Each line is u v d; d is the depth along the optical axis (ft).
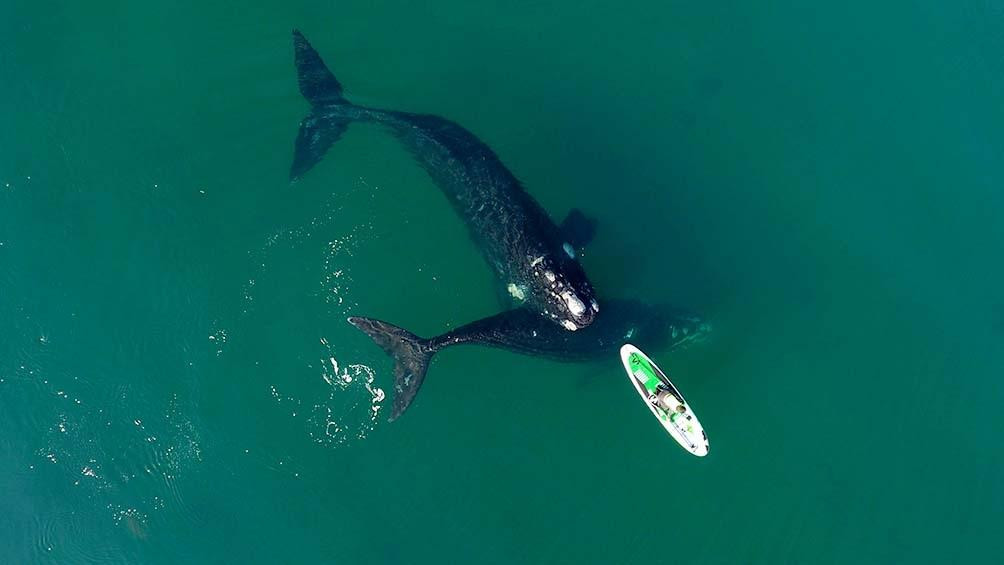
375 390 96.17
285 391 97.19
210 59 109.81
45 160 105.19
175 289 101.14
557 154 108.99
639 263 103.65
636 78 113.50
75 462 96.63
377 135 104.63
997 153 112.27
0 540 95.09
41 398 98.22
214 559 93.56
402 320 100.42
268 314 99.71
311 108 107.14
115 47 109.70
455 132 103.65
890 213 108.17
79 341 99.76
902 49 116.47
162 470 96.17
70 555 94.53
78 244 102.78
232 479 95.40
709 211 106.83
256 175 105.09
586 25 115.34
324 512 93.91
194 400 97.66
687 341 100.17
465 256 101.76
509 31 114.83
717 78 113.80
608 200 106.32
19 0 108.78
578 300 94.68
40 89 107.34
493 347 95.81
